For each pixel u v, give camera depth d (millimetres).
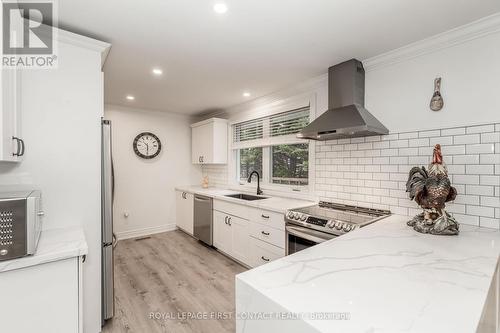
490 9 1537
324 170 2715
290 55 2207
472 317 662
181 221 4449
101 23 1693
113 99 3682
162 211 4531
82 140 1779
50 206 1668
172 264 3084
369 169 2322
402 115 2098
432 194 1553
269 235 2570
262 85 3023
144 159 4328
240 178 4258
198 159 4570
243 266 3025
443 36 1828
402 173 2098
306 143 3014
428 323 633
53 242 1427
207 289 2480
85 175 1793
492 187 1653
